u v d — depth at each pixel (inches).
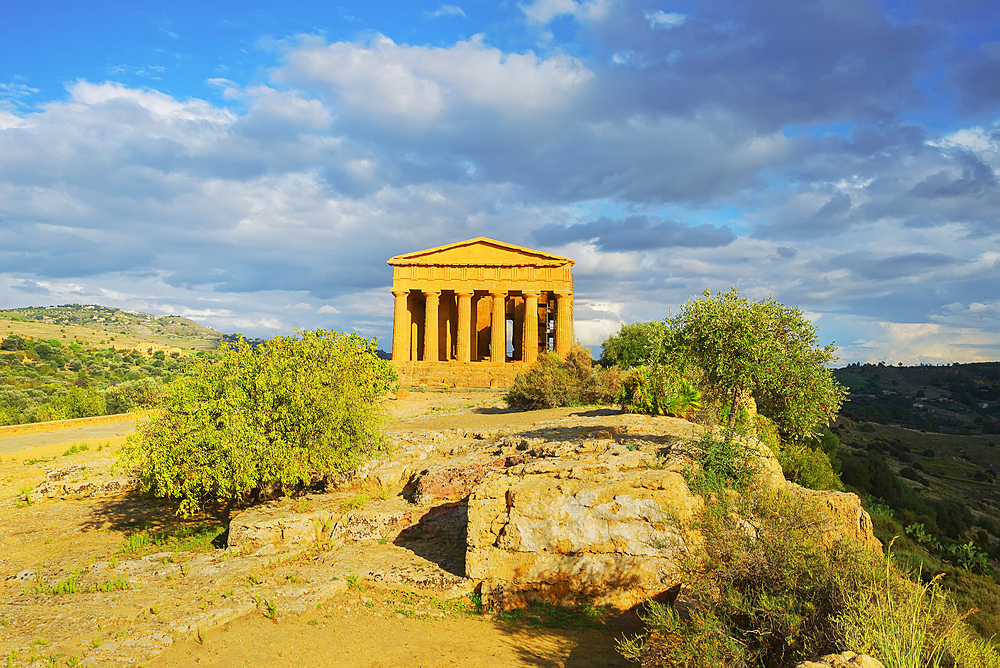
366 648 327.3
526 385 1224.8
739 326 577.3
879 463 1984.5
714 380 608.1
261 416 585.9
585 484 416.8
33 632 331.9
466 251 2390.5
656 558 385.1
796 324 576.1
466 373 2201.0
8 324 5718.5
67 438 1188.5
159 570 460.1
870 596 251.8
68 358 4485.7
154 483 618.8
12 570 514.9
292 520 520.7
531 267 2370.8
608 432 717.9
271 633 338.3
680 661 252.5
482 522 413.7
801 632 259.0
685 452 487.8
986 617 836.0
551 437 700.0
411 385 2105.1
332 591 391.5
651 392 904.3
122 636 320.8
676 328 615.5
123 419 1550.2
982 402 5344.5
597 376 1256.8
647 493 401.7
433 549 482.0
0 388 2504.9
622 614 372.8
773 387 564.4
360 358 672.4
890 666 215.6
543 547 399.2
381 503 583.5
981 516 2202.3
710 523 322.0
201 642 323.3
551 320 2972.4
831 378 572.4
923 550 1219.9
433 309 2375.7
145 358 5310.0
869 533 476.4
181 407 589.9
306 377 602.9
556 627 361.4
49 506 749.9
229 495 588.7
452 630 356.2
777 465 549.6
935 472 2974.9
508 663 311.1
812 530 302.5
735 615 281.1
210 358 640.4
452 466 602.9
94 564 481.7
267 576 433.1
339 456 614.2
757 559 282.5
